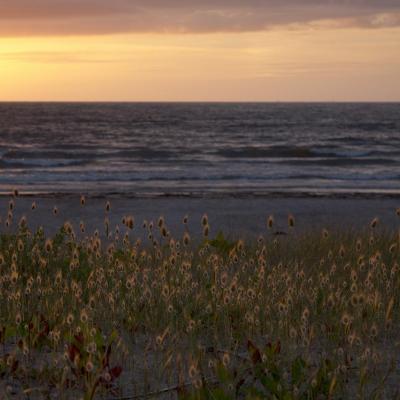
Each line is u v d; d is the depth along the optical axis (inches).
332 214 839.1
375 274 276.5
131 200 935.7
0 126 4192.9
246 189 1213.7
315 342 211.9
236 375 174.9
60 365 185.3
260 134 3782.0
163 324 222.5
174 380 179.3
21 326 203.3
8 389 161.6
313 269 325.1
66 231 321.4
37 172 1558.8
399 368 190.4
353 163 1953.7
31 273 297.4
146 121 5354.3
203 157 2170.3
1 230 603.5
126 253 323.6
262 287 256.7
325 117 6471.5
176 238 587.8
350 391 173.2
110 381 171.3
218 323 224.2
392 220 792.3
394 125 4800.7
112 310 228.4
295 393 157.2
